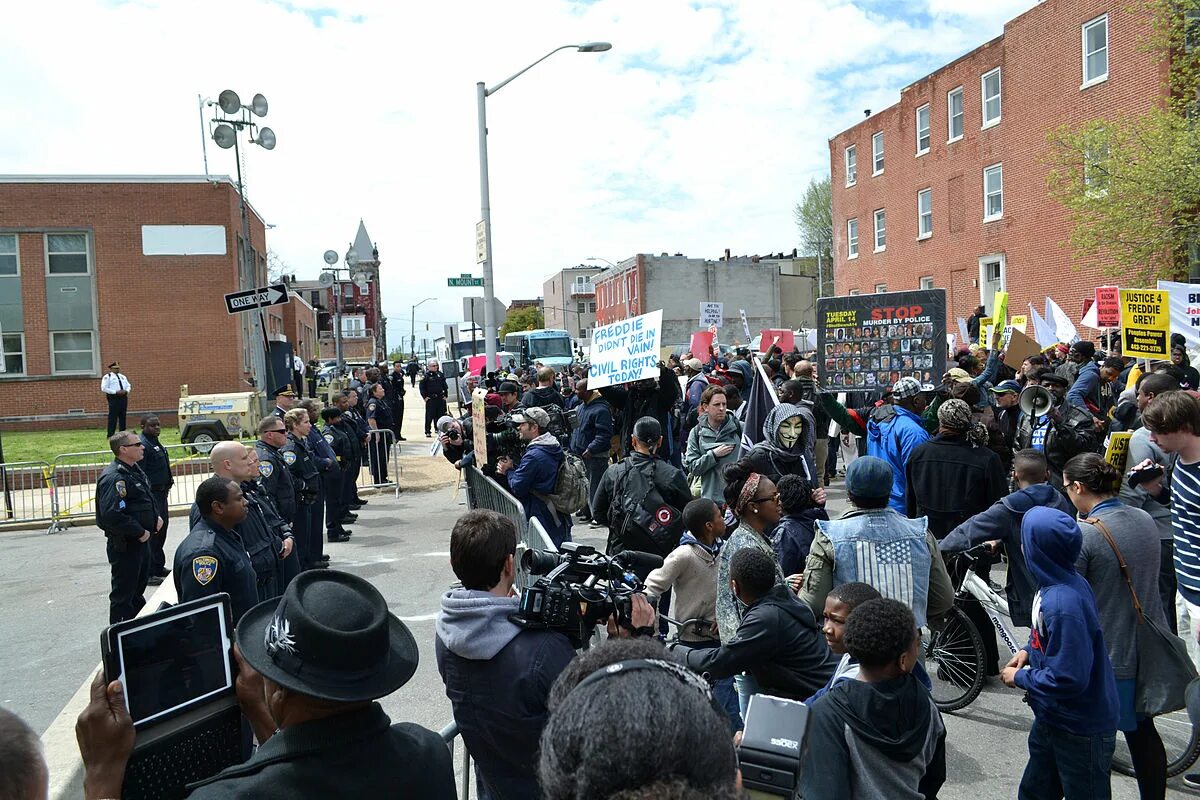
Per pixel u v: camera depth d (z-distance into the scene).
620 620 3.03
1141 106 22.14
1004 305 14.42
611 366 10.47
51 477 14.23
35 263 26.69
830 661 3.75
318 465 10.30
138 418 27.27
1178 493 4.29
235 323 28.00
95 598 9.38
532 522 5.82
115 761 2.12
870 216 35.97
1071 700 3.45
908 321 9.24
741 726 4.45
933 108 31.36
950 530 6.00
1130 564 3.92
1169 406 4.20
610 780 1.14
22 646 7.73
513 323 130.25
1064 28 24.80
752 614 3.77
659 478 6.13
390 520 13.00
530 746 2.79
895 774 2.80
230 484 5.19
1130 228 19.86
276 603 2.25
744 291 64.81
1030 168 26.56
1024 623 5.30
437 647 3.00
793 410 6.85
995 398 10.58
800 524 5.19
